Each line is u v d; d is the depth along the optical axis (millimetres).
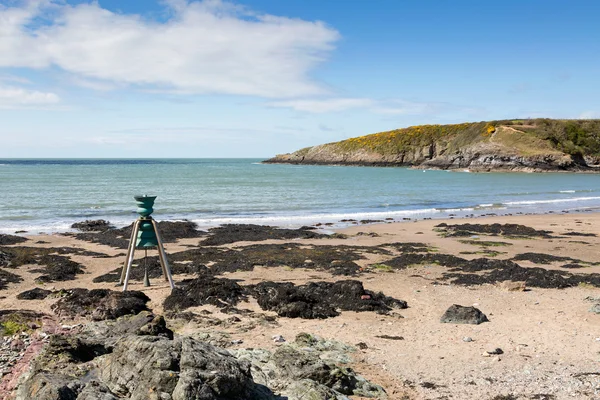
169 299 12727
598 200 49094
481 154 116375
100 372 6770
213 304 12617
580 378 8516
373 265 18156
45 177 76375
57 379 6281
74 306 11875
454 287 15188
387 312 12516
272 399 6531
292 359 8023
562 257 19906
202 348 6492
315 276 16516
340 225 30719
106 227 28375
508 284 14945
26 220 30953
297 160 170500
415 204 44250
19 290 14297
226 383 5883
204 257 19359
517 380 8453
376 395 7723
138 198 13656
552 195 54688
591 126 126250
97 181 68188
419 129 151000
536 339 10555
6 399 6742
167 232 25625
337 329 11102
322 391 6992
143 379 6031
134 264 17844
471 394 7922
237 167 143125
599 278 16016
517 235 26578
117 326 8727
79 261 18672
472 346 10148
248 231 26359
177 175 89625
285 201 44688
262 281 15547
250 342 9977
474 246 23141
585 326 11375
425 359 9422
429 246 22797
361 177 87500
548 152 110750
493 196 52719
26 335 9992
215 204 41688
